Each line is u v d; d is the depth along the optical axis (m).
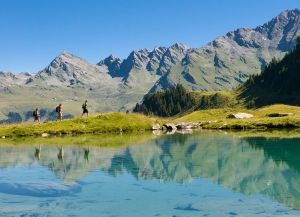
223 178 33.78
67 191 29.80
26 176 35.84
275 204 25.05
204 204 25.41
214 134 85.62
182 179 33.69
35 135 87.44
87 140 72.94
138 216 23.16
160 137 78.56
